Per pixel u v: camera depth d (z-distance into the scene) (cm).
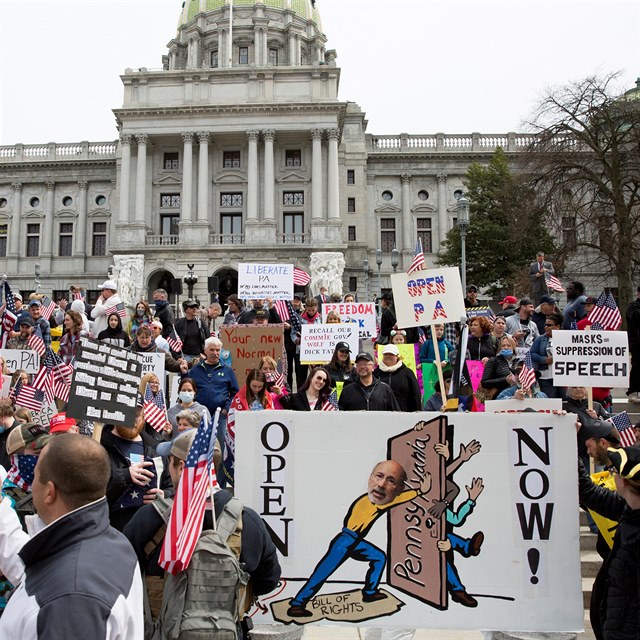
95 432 614
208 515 444
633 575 464
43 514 343
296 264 5653
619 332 920
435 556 598
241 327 1457
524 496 604
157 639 420
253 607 592
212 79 5934
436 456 608
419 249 1040
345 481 604
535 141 3875
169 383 1551
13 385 1235
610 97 3672
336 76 5906
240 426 609
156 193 6022
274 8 8069
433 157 6756
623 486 477
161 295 1800
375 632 667
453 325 1476
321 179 5766
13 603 315
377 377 1159
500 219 5159
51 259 6844
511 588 595
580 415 802
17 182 6944
